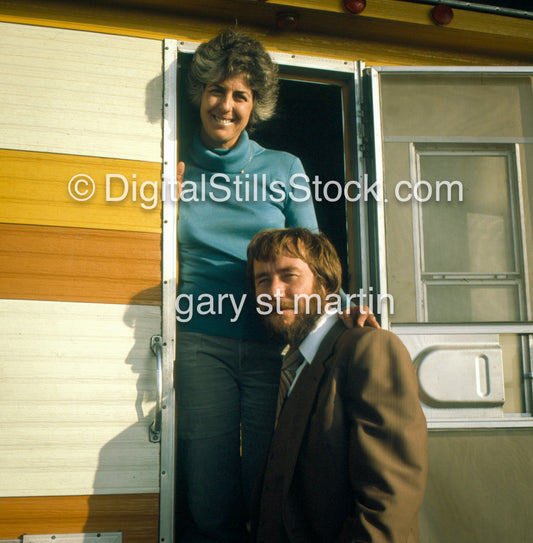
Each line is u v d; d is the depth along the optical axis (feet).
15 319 6.72
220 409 7.25
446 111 8.46
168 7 7.80
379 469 4.58
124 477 6.63
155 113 7.51
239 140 7.84
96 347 6.84
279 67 8.24
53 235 6.97
